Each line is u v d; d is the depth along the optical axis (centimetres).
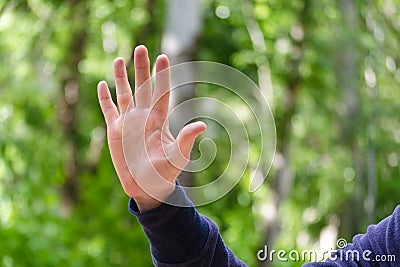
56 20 657
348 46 612
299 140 676
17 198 670
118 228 657
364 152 632
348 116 635
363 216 620
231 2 612
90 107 726
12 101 635
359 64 618
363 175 627
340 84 627
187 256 149
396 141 638
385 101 628
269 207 628
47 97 658
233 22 630
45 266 585
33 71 650
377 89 626
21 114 651
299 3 627
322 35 621
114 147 143
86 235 655
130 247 647
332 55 623
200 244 150
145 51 142
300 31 635
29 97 637
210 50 624
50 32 656
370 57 613
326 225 668
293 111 649
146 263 647
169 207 146
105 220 659
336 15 609
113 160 144
